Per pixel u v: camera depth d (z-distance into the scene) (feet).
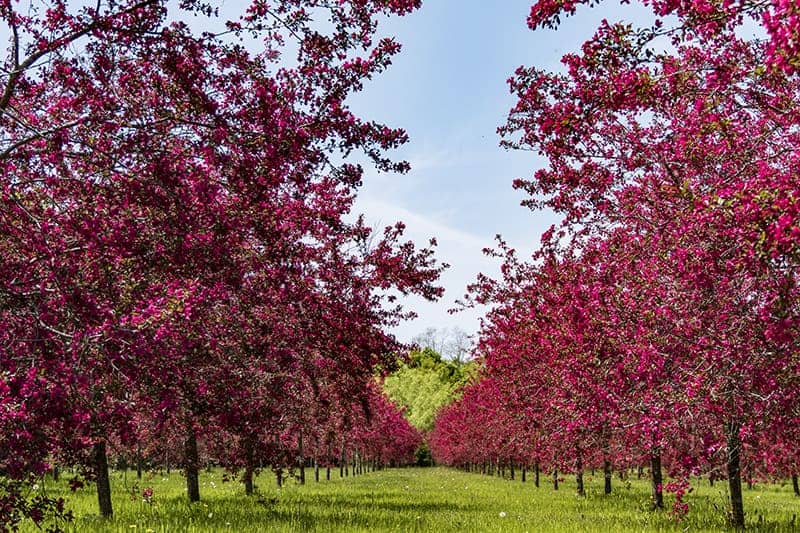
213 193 19.79
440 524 41.37
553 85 24.82
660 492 53.67
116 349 16.90
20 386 15.24
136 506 50.49
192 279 20.57
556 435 51.67
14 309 17.19
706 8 17.13
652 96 19.88
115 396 20.17
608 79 20.29
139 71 21.89
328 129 22.80
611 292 32.14
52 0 21.24
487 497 74.18
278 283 27.81
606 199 32.71
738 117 23.49
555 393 46.78
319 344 41.60
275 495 68.90
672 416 27.09
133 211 20.22
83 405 16.94
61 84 21.90
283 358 34.35
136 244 19.10
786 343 22.82
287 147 21.26
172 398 20.40
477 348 73.10
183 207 19.57
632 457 46.29
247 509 48.70
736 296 23.93
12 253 18.60
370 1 22.65
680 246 24.91
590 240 37.52
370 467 217.97
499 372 65.82
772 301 21.54
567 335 40.50
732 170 25.11
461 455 173.17
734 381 24.57
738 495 39.83
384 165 24.29
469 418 116.78
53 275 17.31
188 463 55.26
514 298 59.62
